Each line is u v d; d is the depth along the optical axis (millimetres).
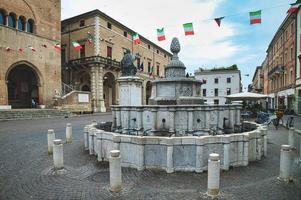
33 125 17891
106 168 6719
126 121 9352
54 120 22438
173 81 9992
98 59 37031
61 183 5605
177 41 10812
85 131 9109
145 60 52562
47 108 30516
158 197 4758
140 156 6363
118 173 5062
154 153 6406
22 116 23875
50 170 6605
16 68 31891
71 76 40406
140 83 19109
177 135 8250
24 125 17875
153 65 56344
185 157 6277
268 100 47656
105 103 42844
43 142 10922
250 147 7270
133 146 6547
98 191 5098
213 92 57688
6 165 7168
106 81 42781
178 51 10852
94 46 37469
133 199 4688
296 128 15586
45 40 31344
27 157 8125
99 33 37750
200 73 59094
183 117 8320
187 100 9727
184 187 5250
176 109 8266
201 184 5422
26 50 28766
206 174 6090
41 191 5160
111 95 43031
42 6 31109
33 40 29688
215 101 57469
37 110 26219
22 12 28594
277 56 40500
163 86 10297
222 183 5496
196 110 8328
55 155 6586
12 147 9812
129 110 9289
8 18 27172
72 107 32000
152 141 6367
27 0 29094
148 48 54188
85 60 37844
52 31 32469
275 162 7289
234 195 4836
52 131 8773
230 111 9188
